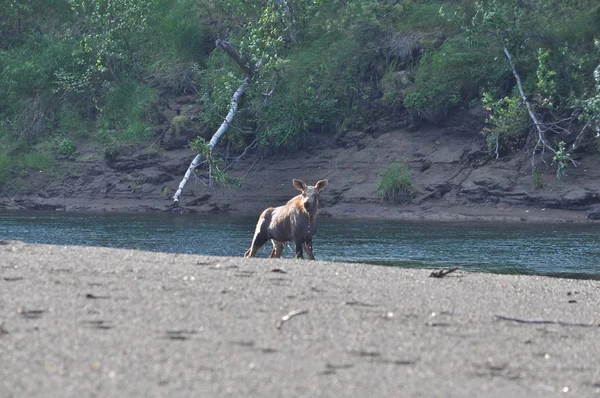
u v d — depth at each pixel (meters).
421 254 39.06
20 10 89.31
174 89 78.50
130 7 81.31
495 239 45.34
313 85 72.25
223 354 14.24
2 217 59.47
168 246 41.81
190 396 12.01
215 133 69.75
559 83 63.78
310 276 22.69
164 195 67.75
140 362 13.45
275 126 69.50
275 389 12.55
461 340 16.45
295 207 31.94
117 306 17.31
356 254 38.88
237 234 47.88
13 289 18.58
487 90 65.88
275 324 16.59
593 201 57.50
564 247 41.94
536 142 62.59
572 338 17.47
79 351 13.88
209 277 21.28
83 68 81.12
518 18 64.75
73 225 53.28
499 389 13.49
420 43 70.94
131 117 75.75
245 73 73.44
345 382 13.13
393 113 68.69
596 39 62.09
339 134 69.62
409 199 61.69
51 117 78.44
